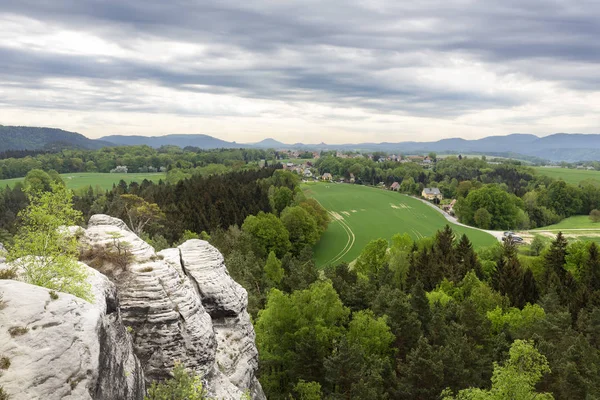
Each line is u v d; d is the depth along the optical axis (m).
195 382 19.14
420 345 36.66
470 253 82.00
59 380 12.55
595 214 170.75
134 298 21.11
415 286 51.12
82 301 15.07
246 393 24.92
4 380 11.84
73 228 23.11
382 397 34.12
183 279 24.50
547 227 157.50
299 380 37.22
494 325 52.12
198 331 22.41
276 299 43.41
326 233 134.38
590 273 73.44
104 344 15.20
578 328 50.00
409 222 156.25
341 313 45.69
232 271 60.06
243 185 146.12
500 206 161.38
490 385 38.03
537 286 70.44
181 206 98.50
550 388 35.28
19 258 17.16
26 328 13.04
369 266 82.69
